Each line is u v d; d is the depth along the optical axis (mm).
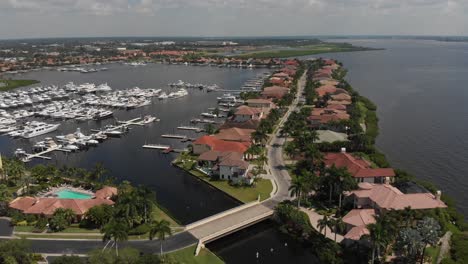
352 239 93500
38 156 176500
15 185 135500
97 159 173125
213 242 103250
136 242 97438
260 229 111562
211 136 177500
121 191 119875
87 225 105875
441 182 145500
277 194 127062
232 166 140125
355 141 168625
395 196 109375
